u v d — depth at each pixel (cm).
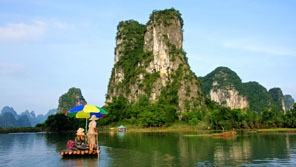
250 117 11112
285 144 4119
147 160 2641
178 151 3362
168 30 17925
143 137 6519
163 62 17212
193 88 16450
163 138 6016
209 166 2294
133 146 4097
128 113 14700
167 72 17125
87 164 2425
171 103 15675
